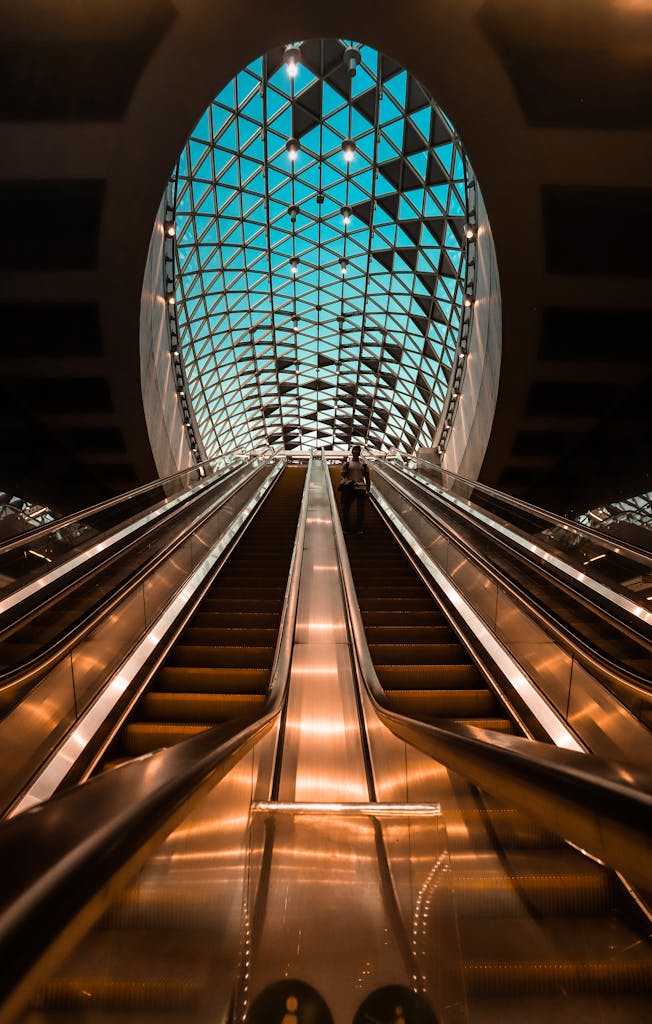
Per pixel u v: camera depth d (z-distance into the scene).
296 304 25.05
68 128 9.15
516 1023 1.91
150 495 16.88
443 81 8.95
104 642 4.94
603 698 4.08
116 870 0.84
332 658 5.92
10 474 16.73
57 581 5.51
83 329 12.38
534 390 14.51
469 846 3.02
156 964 1.52
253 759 3.12
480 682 5.57
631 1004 1.96
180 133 9.48
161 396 16.44
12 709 3.68
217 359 26.58
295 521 12.58
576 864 2.86
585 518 14.05
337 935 1.83
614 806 1.00
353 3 8.12
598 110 9.08
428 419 31.08
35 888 0.68
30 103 8.89
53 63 8.58
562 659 4.62
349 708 4.96
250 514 12.66
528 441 16.83
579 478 18.81
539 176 9.88
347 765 4.17
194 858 1.94
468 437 17.75
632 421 15.34
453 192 15.95
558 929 2.31
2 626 4.40
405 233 19.14
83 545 6.43
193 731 4.39
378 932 1.83
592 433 16.05
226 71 8.87
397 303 23.28
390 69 13.21
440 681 5.59
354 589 7.14
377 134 15.63
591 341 12.86
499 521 8.70
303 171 17.64
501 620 5.87
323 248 21.48
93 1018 1.24
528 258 11.07
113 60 8.58
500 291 11.73
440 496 12.11
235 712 4.79
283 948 1.78
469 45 8.52
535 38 8.40
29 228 10.55
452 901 1.96
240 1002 1.63
